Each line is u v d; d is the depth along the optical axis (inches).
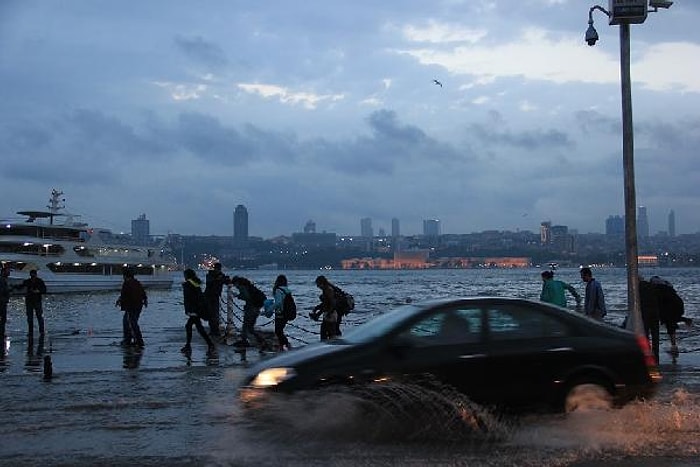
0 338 730.8
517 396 325.1
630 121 589.3
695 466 272.1
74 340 760.3
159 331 900.6
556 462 276.4
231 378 486.6
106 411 378.9
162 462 278.5
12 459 284.5
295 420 313.9
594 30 625.9
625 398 335.9
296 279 7332.7
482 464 272.5
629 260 581.0
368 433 314.3
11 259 2391.7
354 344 329.1
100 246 2753.4
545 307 343.0
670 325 636.1
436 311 333.7
